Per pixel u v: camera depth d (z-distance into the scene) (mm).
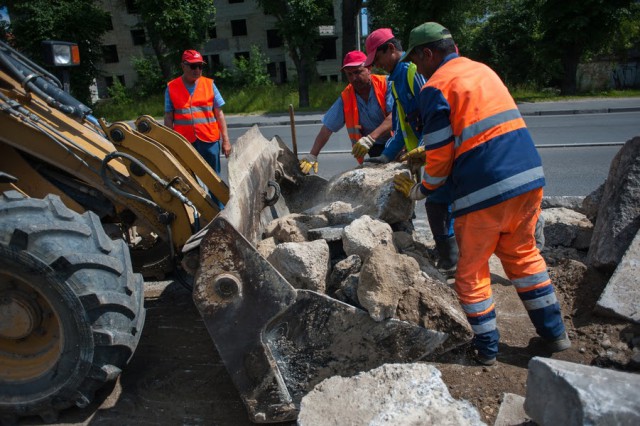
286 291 2436
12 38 22109
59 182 3406
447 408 2061
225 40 35906
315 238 3189
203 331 3500
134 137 3203
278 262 2793
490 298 2773
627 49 24625
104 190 3221
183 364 3117
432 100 2604
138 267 4309
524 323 3291
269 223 3570
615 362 2715
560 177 7457
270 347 2529
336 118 4699
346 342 2600
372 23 31609
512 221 2654
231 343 2482
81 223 2619
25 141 3094
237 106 20516
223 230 2395
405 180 3217
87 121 3430
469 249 2699
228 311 2459
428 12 19250
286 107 20422
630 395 1789
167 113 5797
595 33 19312
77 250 2512
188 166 3654
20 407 2619
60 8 21625
